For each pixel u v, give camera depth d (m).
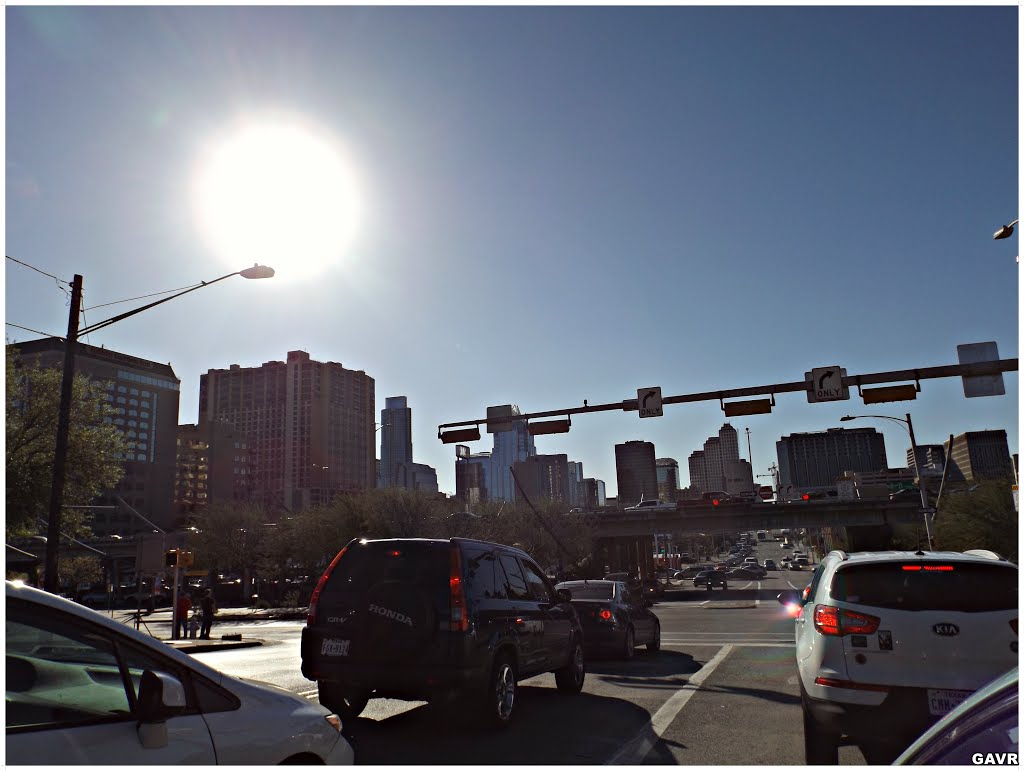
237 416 157.00
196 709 3.51
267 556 68.31
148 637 3.49
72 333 16.86
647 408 20.86
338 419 155.38
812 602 6.74
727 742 7.18
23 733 2.91
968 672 5.71
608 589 14.49
